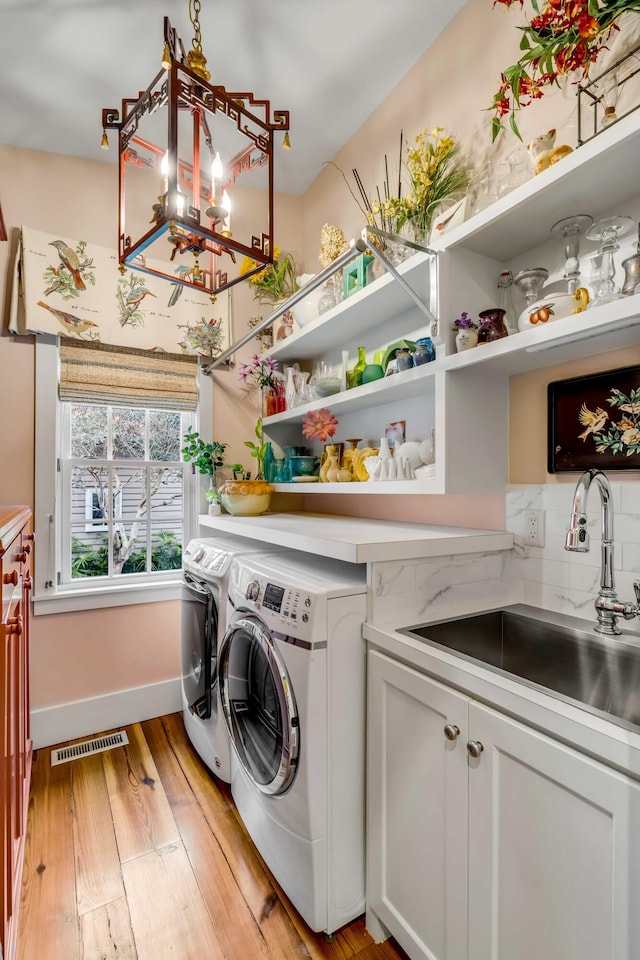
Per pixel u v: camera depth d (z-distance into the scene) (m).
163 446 2.76
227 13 1.83
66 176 2.44
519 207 1.31
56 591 2.38
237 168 1.50
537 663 1.44
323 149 2.68
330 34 1.95
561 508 1.51
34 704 2.31
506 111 1.38
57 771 2.10
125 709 2.51
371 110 2.39
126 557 2.63
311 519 2.40
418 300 1.58
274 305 3.03
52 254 2.35
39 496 2.33
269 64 2.10
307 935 1.36
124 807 1.87
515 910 0.94
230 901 1.46
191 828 1.76
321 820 1.32
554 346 1.31
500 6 1.72
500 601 1.67
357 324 2.27
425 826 1.17
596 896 0.80
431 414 1.98
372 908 1.36
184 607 2.30
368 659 1.39
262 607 1.51
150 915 1.41
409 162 1.88
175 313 2.68
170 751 2.26
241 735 1.70
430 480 1.60
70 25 1.84
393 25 1.92
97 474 2.56
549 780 0.88
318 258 2.94
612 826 0.77
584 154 1.12
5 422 2.27
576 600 1.47
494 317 1.46
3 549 1.01
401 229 1.83
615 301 1.09
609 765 0.80
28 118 2.24
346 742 1.37
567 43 1.19
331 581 1.46
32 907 1.43
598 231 1.24
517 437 1.66
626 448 1.32
